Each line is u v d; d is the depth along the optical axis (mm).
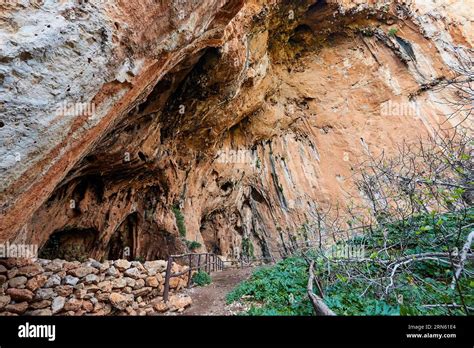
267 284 4809
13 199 2387
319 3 11898
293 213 13648
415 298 3164
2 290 3225
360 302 3262
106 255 8758
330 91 14203
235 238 14375
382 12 12383
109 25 2871
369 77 13578
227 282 6719
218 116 9664
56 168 2869
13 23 2264
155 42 3561
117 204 8219
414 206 4582
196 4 3803
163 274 5207
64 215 6531
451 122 11461
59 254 7012
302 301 3746
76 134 2943
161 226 9438
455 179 4477
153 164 8234
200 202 12047
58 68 2490
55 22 2473
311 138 14547
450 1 12203
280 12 10688
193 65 6910
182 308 4617
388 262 3688
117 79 3211
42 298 3443
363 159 13055
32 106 2320
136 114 5938
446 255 3111
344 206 12328
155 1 3232
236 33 7160
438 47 11969
